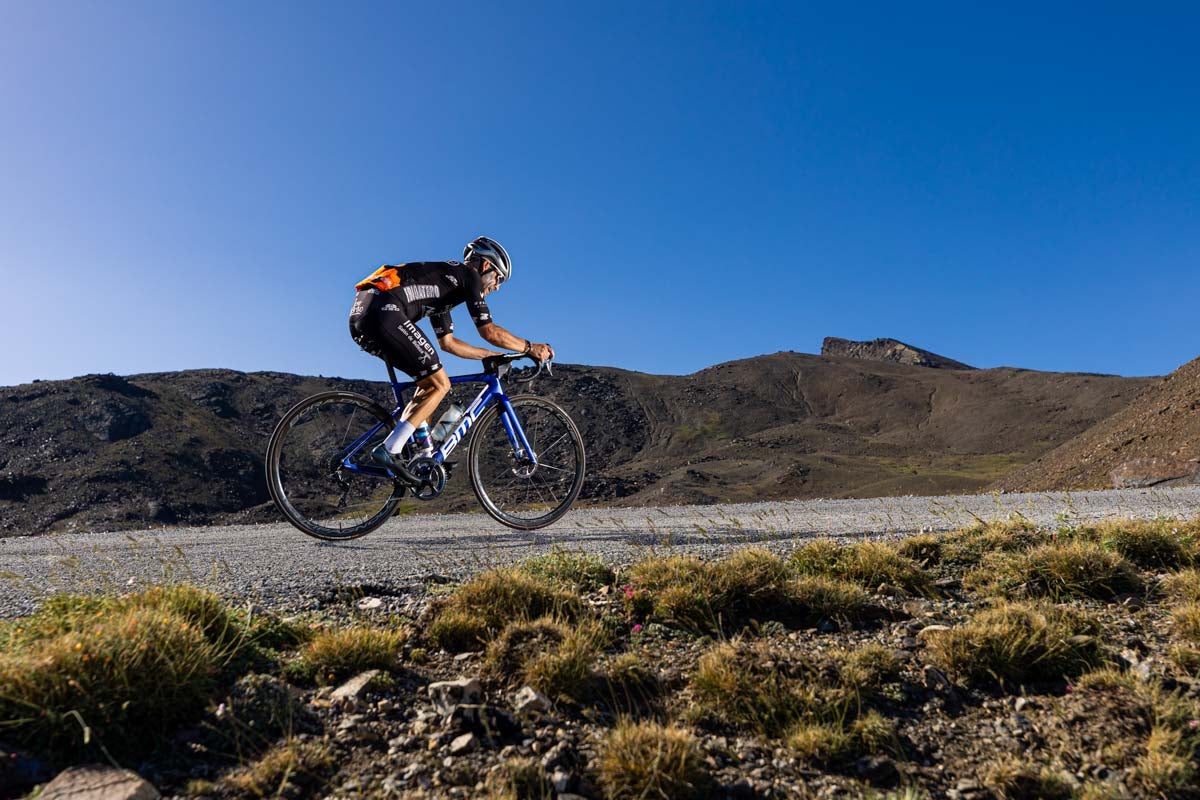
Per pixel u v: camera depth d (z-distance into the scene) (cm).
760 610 407
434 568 467
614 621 382
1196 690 329
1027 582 452
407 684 314
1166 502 883
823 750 293
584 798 258
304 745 267
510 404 640
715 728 308
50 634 294
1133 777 280
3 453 14188
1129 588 449
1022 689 336
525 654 332
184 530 786
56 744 247
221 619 323
